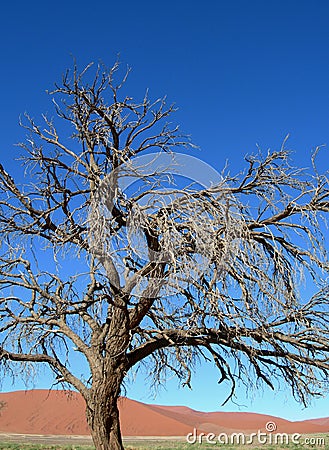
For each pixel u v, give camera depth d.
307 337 11.27
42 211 11.82
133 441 51.28
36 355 11.75
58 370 12.01
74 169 11.16
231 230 9.47
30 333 11.59
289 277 10.73
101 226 9.46
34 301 12.12
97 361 11.27
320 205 10.77
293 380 11.66
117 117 11.25
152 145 11.29
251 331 10.66
